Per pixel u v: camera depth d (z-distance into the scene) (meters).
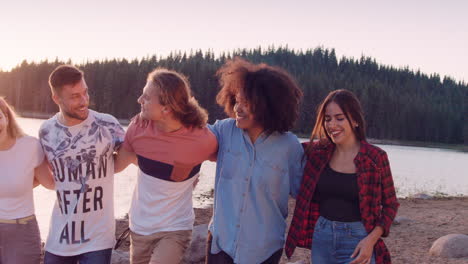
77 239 3.36
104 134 3.49
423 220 9.73
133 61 83.00
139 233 3.42
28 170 3.44
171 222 3.38
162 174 3.38
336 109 3.31
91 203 3.41
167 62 80.38
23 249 3.43
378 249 3.23
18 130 3.43
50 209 9.84
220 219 3.32
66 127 3.45
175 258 3.36
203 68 74.06
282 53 129.12
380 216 3.22
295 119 3.38
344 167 3.31
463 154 59.31
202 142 3.38
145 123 3.45
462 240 6.73
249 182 3.27
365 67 126.50
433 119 87.19
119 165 3.65
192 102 3.38
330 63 129.62
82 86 3.37
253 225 3.25
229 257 3.29
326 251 3.32
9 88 88.44
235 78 3.34
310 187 3.39
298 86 3.47
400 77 123.12
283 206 3.41
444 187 19.41
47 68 89.31
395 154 45.69
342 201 3.29
